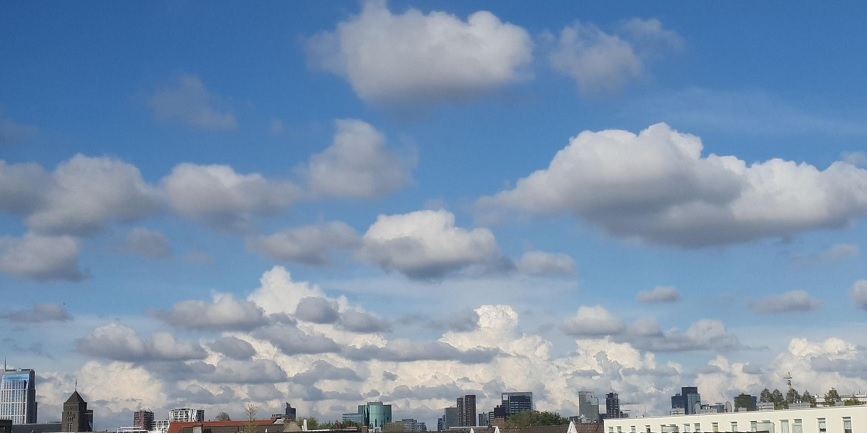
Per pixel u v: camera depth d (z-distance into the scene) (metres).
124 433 173.62
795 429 107.44
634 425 140.00
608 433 145.88
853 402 164.62
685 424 128.38
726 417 119.69
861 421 99.25
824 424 104.06
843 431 101.75
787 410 109.12
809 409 106.12
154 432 175.38
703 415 124.81
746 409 171.50
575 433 134.25
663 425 133.38
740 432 113.50
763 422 113.44
